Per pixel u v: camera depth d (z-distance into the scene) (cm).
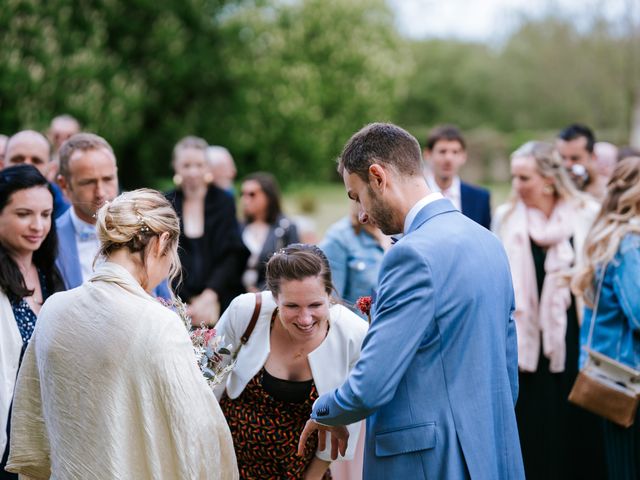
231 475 238
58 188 416
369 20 2147
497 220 460
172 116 1577
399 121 3841
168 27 1421
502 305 244
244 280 617
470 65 3834
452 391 232
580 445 441
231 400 285
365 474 249
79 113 1227
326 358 277
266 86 1686
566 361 439
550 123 3281
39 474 251
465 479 230
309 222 909
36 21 1195
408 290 229
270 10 1870
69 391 226
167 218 239
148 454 221
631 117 2578
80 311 229
